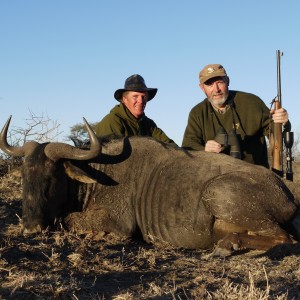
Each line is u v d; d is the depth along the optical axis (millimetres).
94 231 6559
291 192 6430
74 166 6660
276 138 7230
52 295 3996
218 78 7672
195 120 7953
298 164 12539
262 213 5996
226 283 4203
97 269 4828
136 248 6094
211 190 6094
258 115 7738
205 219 6176
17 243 5734
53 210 6602
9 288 4090
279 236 5918
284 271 4812
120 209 6652
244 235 5906
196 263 5215
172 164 6617
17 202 8086
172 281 4473
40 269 4734
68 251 5547
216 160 6531
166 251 5941
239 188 6059
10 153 7059
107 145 7027
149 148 6879
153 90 8359
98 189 6828
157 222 6441
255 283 4395
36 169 6539
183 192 6340
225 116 7844
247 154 7855
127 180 6777
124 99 8203
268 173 6324
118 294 4074
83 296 4016
